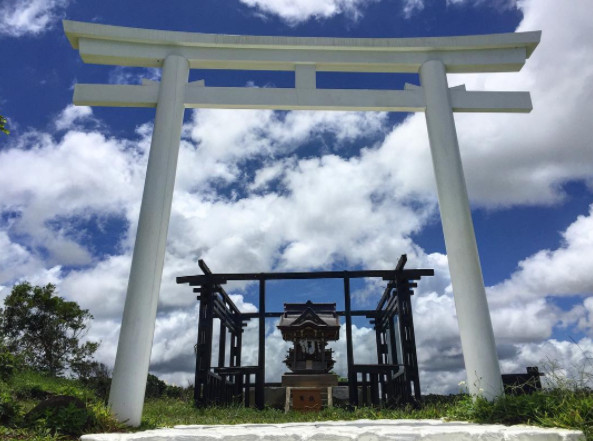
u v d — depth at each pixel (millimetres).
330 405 11328
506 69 8016
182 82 7332
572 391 5176
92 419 5254
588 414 4539
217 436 4559
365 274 11930
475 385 6082
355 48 7676
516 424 5008
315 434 4520
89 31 7285
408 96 7605
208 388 11328
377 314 14352
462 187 7023
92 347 16641
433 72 7648
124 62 7590
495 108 7621
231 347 15117
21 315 16375
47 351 16109
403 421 5980
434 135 7371
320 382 12188
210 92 7332
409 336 11078
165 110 7078
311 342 13398
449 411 6266
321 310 14352
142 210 6562
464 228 6777
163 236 6547
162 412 9148
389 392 11781
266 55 7645
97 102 7219
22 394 9016
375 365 11266
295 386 12148
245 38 7562
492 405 5562
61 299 17281
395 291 11938
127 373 5785
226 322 14070
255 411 10469
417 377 10602
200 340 11758
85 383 14688
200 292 12352
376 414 7566
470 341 6273
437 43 7723
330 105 7477
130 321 5996
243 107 7453
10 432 4871
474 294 6449
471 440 4328
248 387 13500
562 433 4203
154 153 6840
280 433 4570
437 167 7242
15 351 15461
